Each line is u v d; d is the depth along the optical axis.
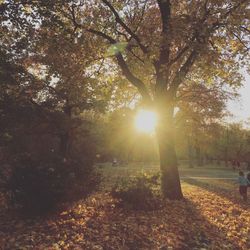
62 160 13.55
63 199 13.16
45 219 12.47
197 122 42.28
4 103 18.42
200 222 14.11
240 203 20.97
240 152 90.00
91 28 18.69
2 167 15.55
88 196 16.33
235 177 47.03
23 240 9.92
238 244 11.38
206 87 32.50
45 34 16.19
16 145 21.97
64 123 27.02
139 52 19.95
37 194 12.48
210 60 16.31
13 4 14.09
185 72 18.09
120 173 41.09
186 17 16.09
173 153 19.20
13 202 12.87
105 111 33.72
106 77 22.06
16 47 15.43
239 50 18.25
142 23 19.50
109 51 18.80
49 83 22.62
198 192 25.11
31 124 22.30
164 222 13.41
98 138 59.75
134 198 15.21
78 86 20.47
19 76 17.19
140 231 11.79
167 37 16.02
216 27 16.42
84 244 9.96
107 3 17.98
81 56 19.06
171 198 18.94
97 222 12.56
